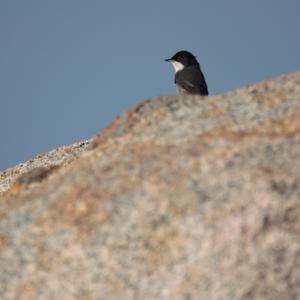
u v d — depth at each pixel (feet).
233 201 51.42
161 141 61.05
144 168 57.26
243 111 62.64
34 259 53.88
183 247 50.52
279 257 50.06
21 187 66.64
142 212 53.01
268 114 61.36
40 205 58.34
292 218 50.83
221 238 50.11
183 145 59.11
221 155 55.88
